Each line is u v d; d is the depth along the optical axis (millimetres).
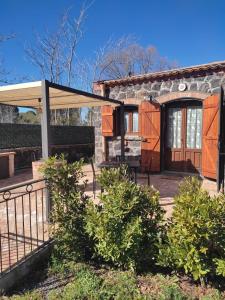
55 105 8273
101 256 3320
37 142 10648
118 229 3014
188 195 2926
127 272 3096
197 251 2730
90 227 3105
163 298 2607
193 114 8312
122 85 9172
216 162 6746
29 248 3432
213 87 7547
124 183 3270
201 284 2859
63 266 3225
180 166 8625
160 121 8531
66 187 3469
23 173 9266
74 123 17250
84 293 2688
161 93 8453
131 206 3043
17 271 3006
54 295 2695
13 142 9656
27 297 2660
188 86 7938
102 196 3193
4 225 4273
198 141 8273
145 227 3145
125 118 9484
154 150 8641
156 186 6852
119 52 20172
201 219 2688
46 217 4176
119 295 2656
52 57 16078
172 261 2918
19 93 5793
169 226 3068
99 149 9961
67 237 3316
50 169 3445
